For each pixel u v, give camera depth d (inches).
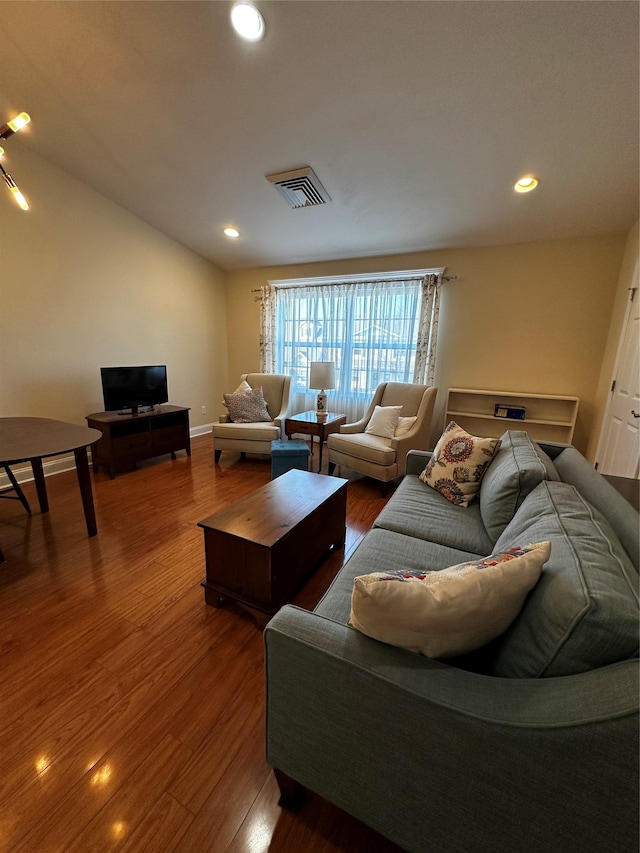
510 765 24.5
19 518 99.4
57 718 46.5
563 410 139.7
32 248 116.8
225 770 41.3
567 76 70.7
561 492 49.2
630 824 22.2
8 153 107.8
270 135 95.1
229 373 208.4
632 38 62.7
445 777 27.1
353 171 105.9
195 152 105.7
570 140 86.2
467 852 27.6
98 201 133.4
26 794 38.6
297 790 37.3
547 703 24.4
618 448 108.0
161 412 143.9
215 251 173.9
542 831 24.7
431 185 108.5
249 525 63.4
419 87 76.5
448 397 150.6
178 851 34.7
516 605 31.0
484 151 92.7
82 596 69.2
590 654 25.5
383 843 35.7
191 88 83.7
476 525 66.3
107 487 122.8
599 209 111.1
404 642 30.1
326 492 78.7
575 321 133.9
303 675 31.6
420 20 63.7
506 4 60.1
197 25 69.4
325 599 45.9
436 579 32.1
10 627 61.2
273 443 132.0
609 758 21.9
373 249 154.5
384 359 167.2
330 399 180.1
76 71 83.1
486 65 70.3
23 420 98.8
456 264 147.9
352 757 30.9
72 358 131.3
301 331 183.0
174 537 90.8
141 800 38.4
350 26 65.9
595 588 27.0
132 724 46.1
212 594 66.6
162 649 57.6
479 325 147.6
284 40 69.7
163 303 164.4
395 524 65.9
